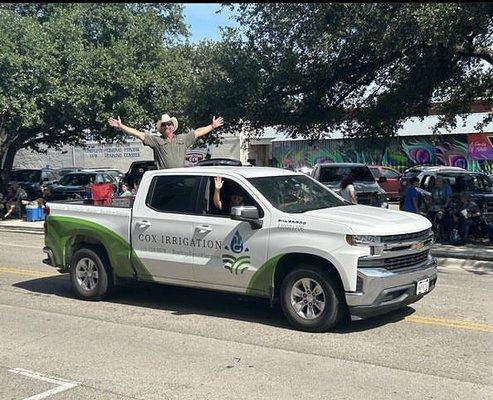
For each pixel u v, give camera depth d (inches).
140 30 867.4
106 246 332.5
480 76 638.5
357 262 256.1
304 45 628.4
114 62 812.0
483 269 452.8
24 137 939.3
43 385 213.6
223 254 289.9
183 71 879.7
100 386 211.0
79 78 792.9
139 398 199.3
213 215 296.7
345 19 554.9
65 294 365.4
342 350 246.1
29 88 767.7
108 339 268.1
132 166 987.3
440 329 275.9
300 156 1508.4
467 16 469.4
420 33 498.6
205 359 237.9
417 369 222.7
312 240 265.4
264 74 661.3
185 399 197.5
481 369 222.2
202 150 1387.8
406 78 615.5
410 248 270.8
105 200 356.8
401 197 684.7
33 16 850.8
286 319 295.4
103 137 951.6
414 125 1334.9
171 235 306.3
